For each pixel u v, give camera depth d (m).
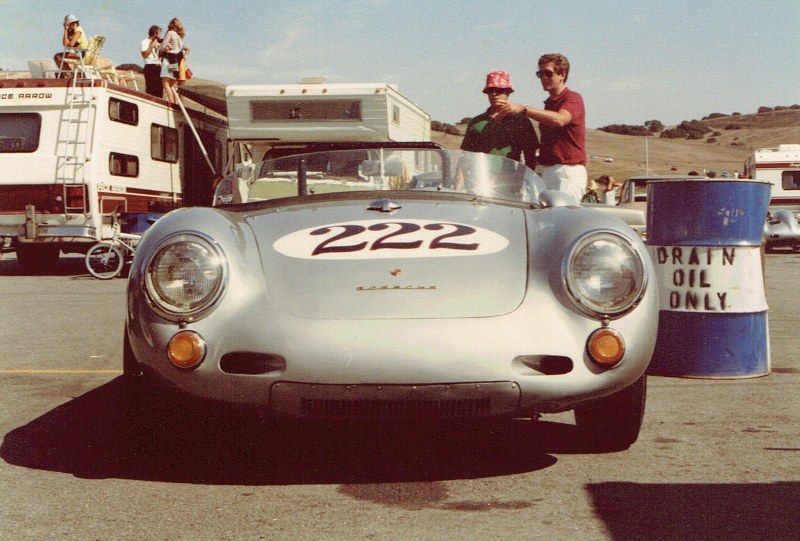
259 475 3.54
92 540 2.87
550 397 3.22
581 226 3.47
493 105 6.00
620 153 98.69
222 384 3.21
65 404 4.89
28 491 3.35
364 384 3.13
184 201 17.34
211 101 17.91
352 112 13.37
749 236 5.62
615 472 3.56
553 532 2.88
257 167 4.46
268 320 3.21
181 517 3.07
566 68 6.44
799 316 8.83
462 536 2.86
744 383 5.44
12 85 14.62
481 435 4.15
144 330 3.27
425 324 3.17
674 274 5.66
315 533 2.91
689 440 4.05
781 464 3.66
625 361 3.27
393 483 3.44
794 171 28.31
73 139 14.58
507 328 3.20
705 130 126.50
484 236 3.62
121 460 3.74
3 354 6.70
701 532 2.87
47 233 14.58
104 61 15.83
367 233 3.63
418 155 4.41
